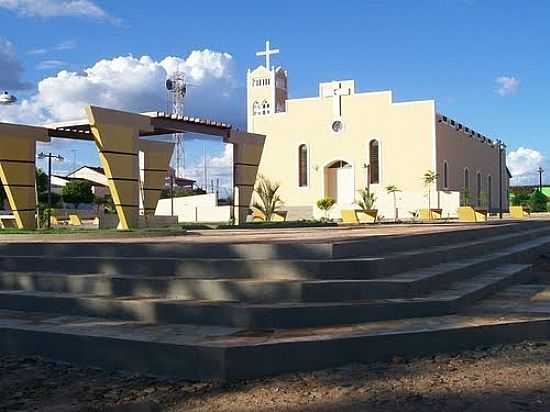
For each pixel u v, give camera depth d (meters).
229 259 8.31
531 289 9.80
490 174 86.44
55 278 8.52
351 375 5.82
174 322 7.05
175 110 79.94
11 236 16.16
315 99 69.06
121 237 15.24
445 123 67.00
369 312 6.98
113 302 7.41
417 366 6.09
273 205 38.00
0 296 8.27
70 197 69.31
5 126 25.97
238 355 5.70
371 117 66.25
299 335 6.25
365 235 11.87
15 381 5.89
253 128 72.00
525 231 19.91
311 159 68.94
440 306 7.39
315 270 7.66
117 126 24.16
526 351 6.65
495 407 4.99
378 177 65.81
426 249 10.45
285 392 5.40
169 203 55.41
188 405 5.18
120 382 5.81
